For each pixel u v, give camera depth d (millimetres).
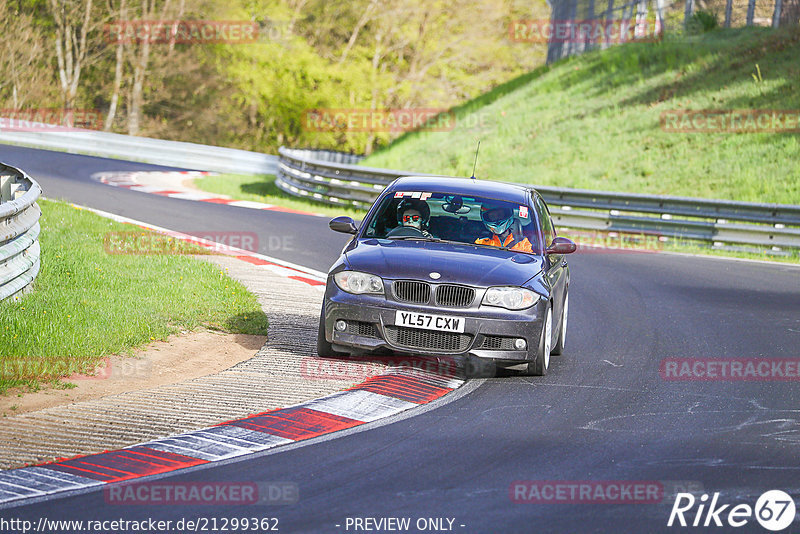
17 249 34469
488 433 24438
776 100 97062
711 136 95500
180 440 22688
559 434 24641
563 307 35156
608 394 29234
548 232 35250
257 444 22719
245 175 123562
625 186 91250
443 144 118688
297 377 29078
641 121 103812
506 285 29828
